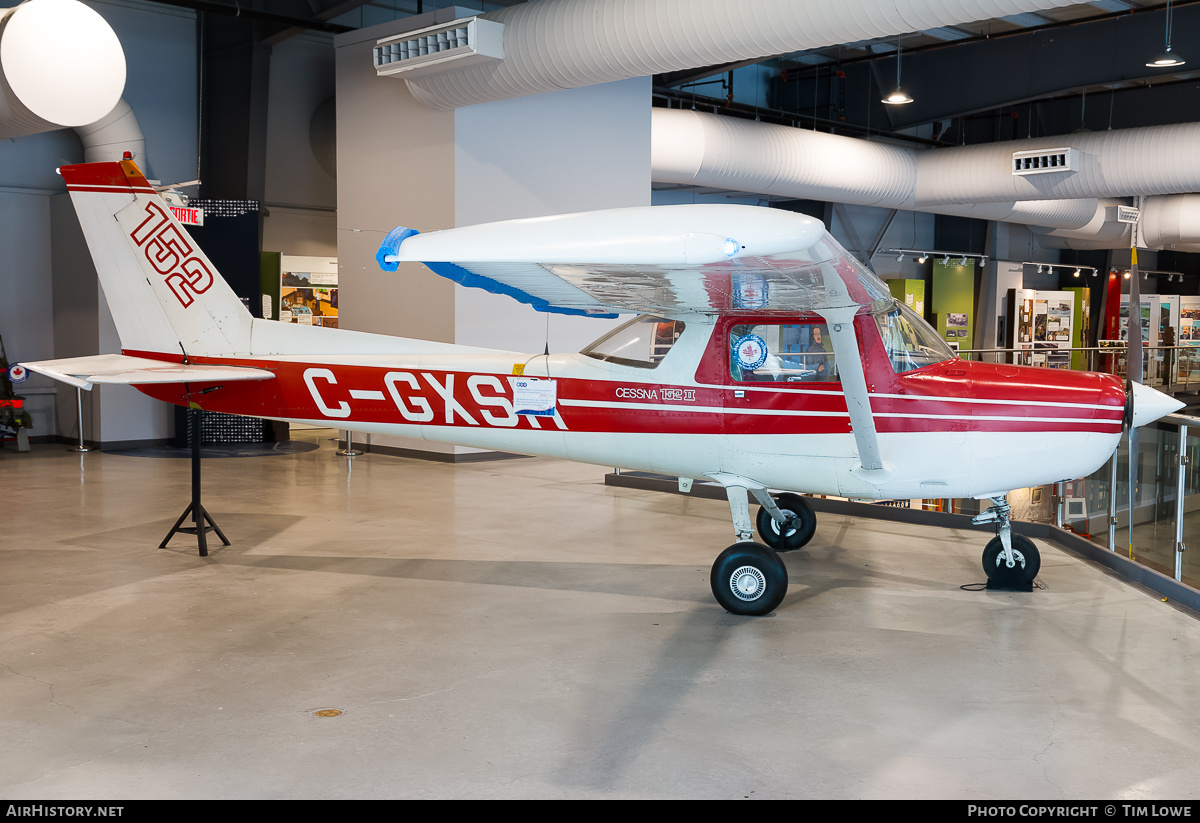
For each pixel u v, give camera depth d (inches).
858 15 248.5
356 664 149.8
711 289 149.9
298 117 469.4
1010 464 179.3
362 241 397.1
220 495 300.7
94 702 133.3
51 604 181.9
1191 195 666.2
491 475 344.5
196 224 356.5
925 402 180.1
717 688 139.9
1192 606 181.8
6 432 396.2
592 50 294.4
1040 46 479.2
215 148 445.7
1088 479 231.3
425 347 211.2
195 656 153.2
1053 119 597.0
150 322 219.6
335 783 109.0
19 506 278.7
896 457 181.8
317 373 211.2
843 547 232.8
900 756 116.8
